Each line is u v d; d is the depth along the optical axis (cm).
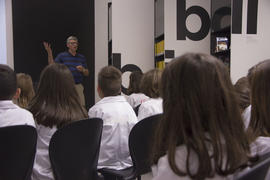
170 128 78
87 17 579
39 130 169
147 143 187
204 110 74
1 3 537
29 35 552
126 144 204
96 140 178
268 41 383
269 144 108
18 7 544
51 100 169
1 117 149
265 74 110
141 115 229
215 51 452
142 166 190
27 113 158
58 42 568
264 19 380
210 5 469
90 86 588
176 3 462
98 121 173
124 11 489
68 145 164
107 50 590
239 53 381
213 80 74
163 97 81
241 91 189
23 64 552
